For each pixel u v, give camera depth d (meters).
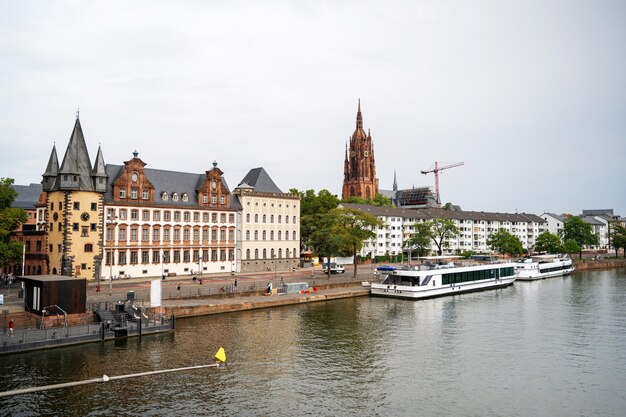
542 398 39.97
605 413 37.25
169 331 57.50
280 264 125.75
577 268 156.50
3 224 78.69
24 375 41.75
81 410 35.84
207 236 110.56
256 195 121.00
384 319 68.88
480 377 44.62
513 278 113.81
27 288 55.97
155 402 37.62
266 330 60.56
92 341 51.00
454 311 76.00
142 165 100.31
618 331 62.25
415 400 39.22
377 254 174.25
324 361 48.62
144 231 99.75
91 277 91.62
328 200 147.00
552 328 63.88
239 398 38.84
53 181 93.56
